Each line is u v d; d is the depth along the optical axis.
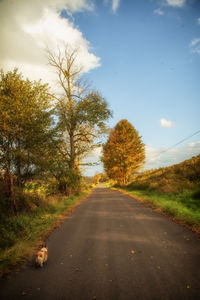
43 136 10.60
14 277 3.81
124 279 3.57
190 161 24.70
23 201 9.65
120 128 35.94
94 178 103.81
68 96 20.83
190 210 9.18
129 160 33.47
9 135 8.48
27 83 9.62
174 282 3.37
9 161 8.41
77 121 19.14
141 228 7.19
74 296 3.09
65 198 16.56
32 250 5.34
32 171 10.86
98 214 10.59
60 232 7.15
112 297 3.02
